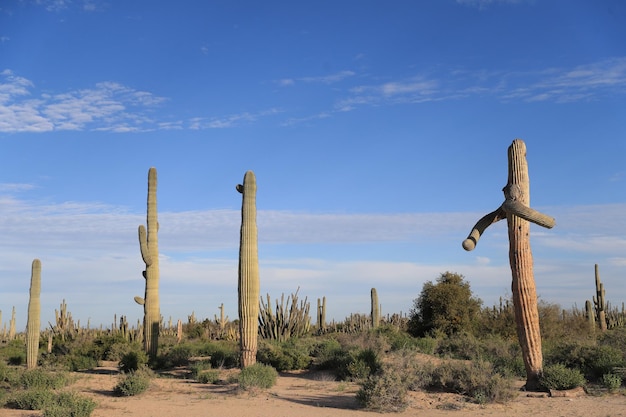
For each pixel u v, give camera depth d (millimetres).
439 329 37938
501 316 37812
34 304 28391
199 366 25125
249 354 23547
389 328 34906
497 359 24047
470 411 15133
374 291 38719
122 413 15617
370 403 15867
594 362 20250
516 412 14930
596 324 42062
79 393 19141
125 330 46469
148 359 27656
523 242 17656
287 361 25422
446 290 38750
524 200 17344
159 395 19000
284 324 35281
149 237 28516
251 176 24094
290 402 17297
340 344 30172
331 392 19234
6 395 17547
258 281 23953
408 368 18609
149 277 28531
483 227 17734
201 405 16844
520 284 17719
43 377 21016
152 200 28594
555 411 14914
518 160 17438
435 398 16656
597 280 42688
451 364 18344
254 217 23969
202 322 56844
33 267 28531
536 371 17734
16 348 42594
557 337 34062
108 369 30094
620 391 17281
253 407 16422
